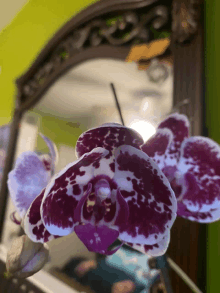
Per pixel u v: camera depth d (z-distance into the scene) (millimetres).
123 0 508
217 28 372
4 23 1186
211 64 374
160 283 350
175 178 180
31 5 995
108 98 529
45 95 718
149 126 427
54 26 820
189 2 386
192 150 180
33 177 167
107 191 134
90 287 452
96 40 591
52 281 508
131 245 132
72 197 136
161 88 421
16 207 158
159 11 445
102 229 128
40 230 122
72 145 595
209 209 178
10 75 1061
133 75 476
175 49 404
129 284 397
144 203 129
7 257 139
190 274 323
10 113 979
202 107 358
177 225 348
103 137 124
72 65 639
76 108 608
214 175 177
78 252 510
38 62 769
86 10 612
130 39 501
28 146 736
